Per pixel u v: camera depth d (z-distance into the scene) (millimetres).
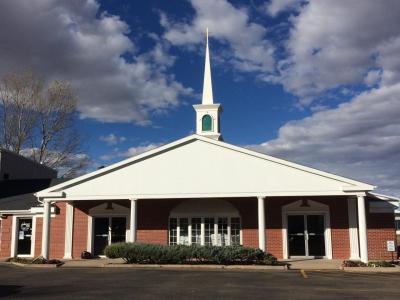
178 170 21953
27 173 34000
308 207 23047
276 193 21016
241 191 21312
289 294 11523
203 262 19344
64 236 24656
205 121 30562
